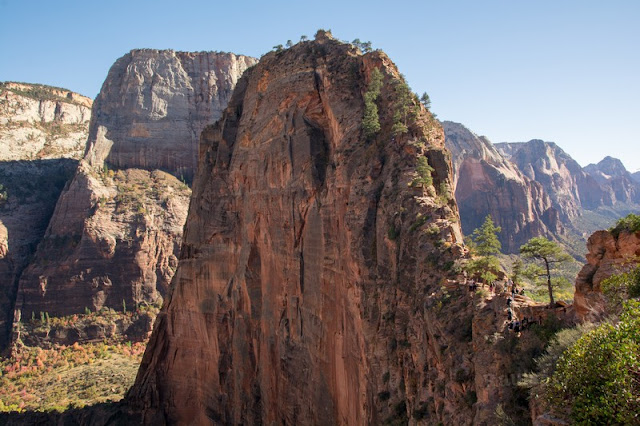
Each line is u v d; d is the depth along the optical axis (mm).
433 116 56125
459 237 40562
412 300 38219
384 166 49281
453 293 34031
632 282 23516
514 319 29219
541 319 28547
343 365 48844
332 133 61406
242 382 71312
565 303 29375
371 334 41406
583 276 26984
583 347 20953
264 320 67500
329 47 70250
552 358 24062
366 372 41219
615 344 19812
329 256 53125
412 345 36000
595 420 18859
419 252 39062
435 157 47688
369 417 39500
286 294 62844
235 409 73125
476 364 28109
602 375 19609
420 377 33812
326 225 54031
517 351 27141
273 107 70938
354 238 46750
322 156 61312
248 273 70938
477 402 26922
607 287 24500
